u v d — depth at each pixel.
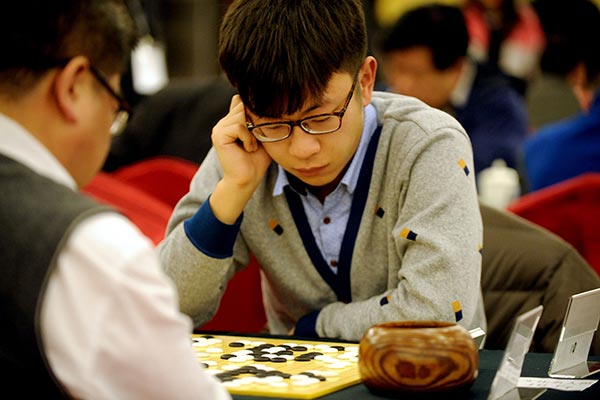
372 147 2.32
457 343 1.62
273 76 2.00
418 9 4.79
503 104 5.79
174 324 1.34
